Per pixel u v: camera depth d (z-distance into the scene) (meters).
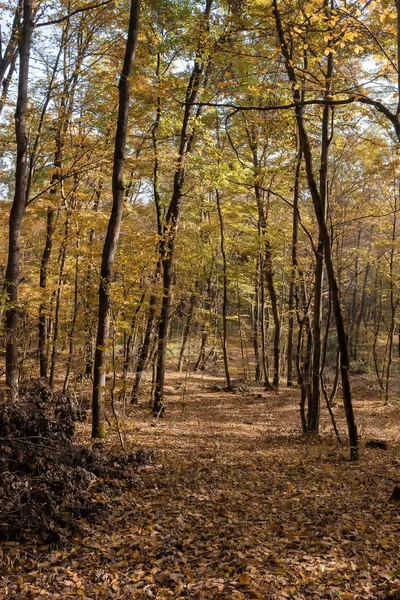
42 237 16.52
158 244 11.28
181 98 14.84
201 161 14.58
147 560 4.81
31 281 15.80
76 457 6.90
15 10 11.71
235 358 33.12
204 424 14.49
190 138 15.74
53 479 5.90
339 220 14.03
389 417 17.45
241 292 27.47
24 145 10.59
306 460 9.57
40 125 12.48
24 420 6.45
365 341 31.50
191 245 19.83
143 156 14.16
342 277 19.34
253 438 12.40
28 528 5.16
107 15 12.61
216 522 5.83
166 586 4.30
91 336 13.81
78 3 13.11
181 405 17.98
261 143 15.83
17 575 4.45
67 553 4.90
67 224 13.47
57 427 7.15
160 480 7.50
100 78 13.38
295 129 13.04
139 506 6.30
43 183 17.69
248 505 6.51
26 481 5.60
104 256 10.11
